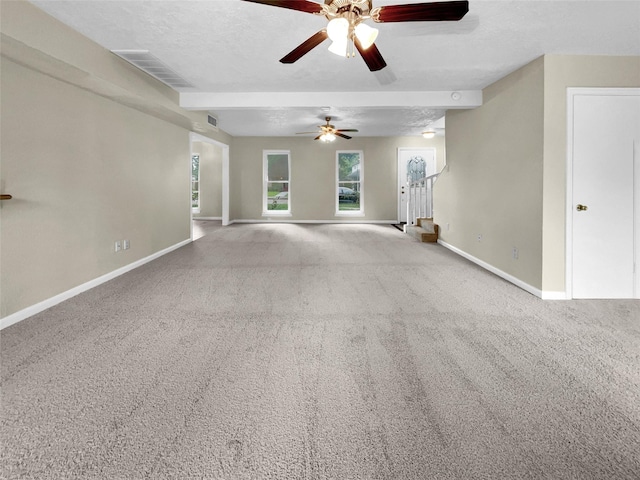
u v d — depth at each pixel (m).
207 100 4.91
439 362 2.24
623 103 3.41
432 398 1.86
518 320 2.93
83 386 1.95
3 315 2.77
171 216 5.94
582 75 3.40
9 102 2.79
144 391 1.91
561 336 2.62
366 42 2.28
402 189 9.94
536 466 1.40
